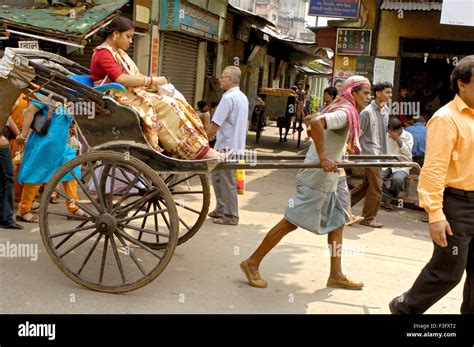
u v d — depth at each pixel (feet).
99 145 14.12
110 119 13.80
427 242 22.07
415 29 34.83
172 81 40.19
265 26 63.46
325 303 14.57
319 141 13.58
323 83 144.97
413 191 31.89
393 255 19.69
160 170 14.20
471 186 11.09
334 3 35.32
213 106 40.45
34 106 18.74
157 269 13.76
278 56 76.02
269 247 15.26
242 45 59.52
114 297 13.91
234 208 21.90
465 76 10.98
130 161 13.60
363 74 36.06
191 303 13.89
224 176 21.57
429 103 45.32
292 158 15.80
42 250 16.83
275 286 15.61
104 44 14.70
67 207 20.08
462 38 34.27
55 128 19.01
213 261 17.31
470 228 11.12
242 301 14.29
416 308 11.78
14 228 18.75
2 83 15.66
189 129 14.44
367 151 23.45
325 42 36.83
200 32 41.37
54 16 30.48
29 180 19.13
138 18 33.94
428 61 44.68
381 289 15.98
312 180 14.65
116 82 14.08
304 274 16.79
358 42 35.81
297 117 58.80
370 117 23.29
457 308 14.89
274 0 122.52
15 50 14.66
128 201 22.11
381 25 35.35
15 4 32.99
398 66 35.42
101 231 13.91
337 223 15.51
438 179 10.87
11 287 13.88
